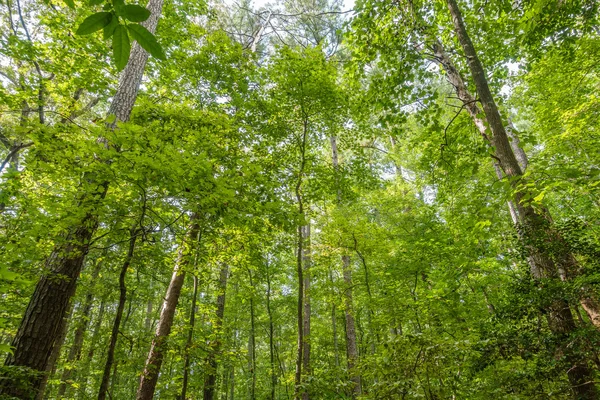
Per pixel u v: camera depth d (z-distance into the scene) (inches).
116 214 145.5
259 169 163.8
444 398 158.4
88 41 298.0
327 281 366.0
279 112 297.0
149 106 192.9
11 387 156.0
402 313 284.0
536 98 353.4
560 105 303.7
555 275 155.8
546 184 139.3
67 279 181.6
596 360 131.4
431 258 323.3
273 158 297.0
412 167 485.1
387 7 261.4
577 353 130.0
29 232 150.0
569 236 160.7
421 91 264.2
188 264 258.5
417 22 255.9
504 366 179.5
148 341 237.0
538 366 146.8
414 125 466.0
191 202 147.9
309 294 375.6
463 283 338.0
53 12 297.1
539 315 149.0
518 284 159.5
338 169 351.6
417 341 161.3
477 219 213.5
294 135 303.0
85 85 288.8
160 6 292.0
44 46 286.2
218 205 152.8
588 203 323.3
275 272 462.6
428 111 265.0
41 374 165.6
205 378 350.6
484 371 185.5
